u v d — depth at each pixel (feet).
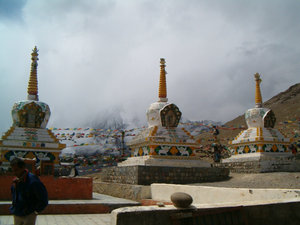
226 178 67.15
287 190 30.35
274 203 26.03
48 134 71.36
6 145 66.33
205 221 22.68
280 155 86.43
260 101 95.09
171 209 21.89
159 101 80.59
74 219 38.68
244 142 89.10
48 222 35.99
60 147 70.49
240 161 84.28
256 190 33.12
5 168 64.34
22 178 20.53
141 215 20.86
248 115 93.50
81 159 84.99
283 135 91.04
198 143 74.38
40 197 20.47
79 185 52.11
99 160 86.48
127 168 64.34
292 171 71.97
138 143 74.43
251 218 24.71
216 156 90.53
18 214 20.22
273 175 59.16
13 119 74.18
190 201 22.50
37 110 73.00
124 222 20.33
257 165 78.84
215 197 37.65
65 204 43.91
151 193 51.88
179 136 73.05
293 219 26.35
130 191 57.16
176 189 45.03
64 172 68.18
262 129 89.25
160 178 61.62
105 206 45.91
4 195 46.19
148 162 66.54
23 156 67.15
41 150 68.85
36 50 79.66
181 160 70.49
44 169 50.70
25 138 68.49
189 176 64.28
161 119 75.20
